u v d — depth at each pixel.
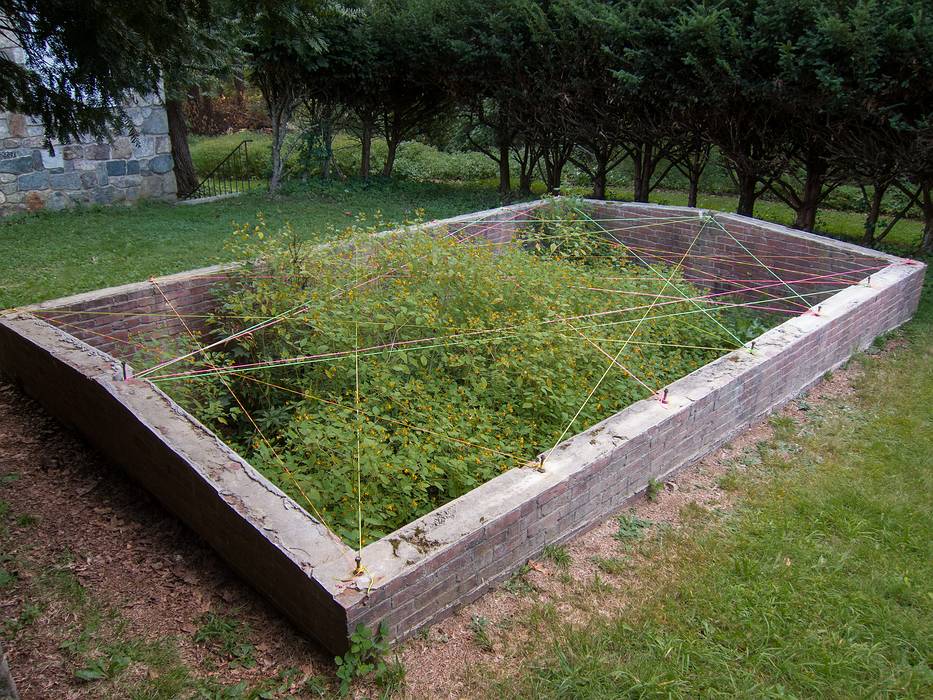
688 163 10.45
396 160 17.12
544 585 3.38
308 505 3.56
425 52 11.98
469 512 3.21
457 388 4.71
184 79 5.49
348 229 6.62
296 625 3.07
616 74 8.97
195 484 3.43
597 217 9.14
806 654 3.00
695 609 3.24
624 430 3.91
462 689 2.83
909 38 6.91
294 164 14.39
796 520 3.89
